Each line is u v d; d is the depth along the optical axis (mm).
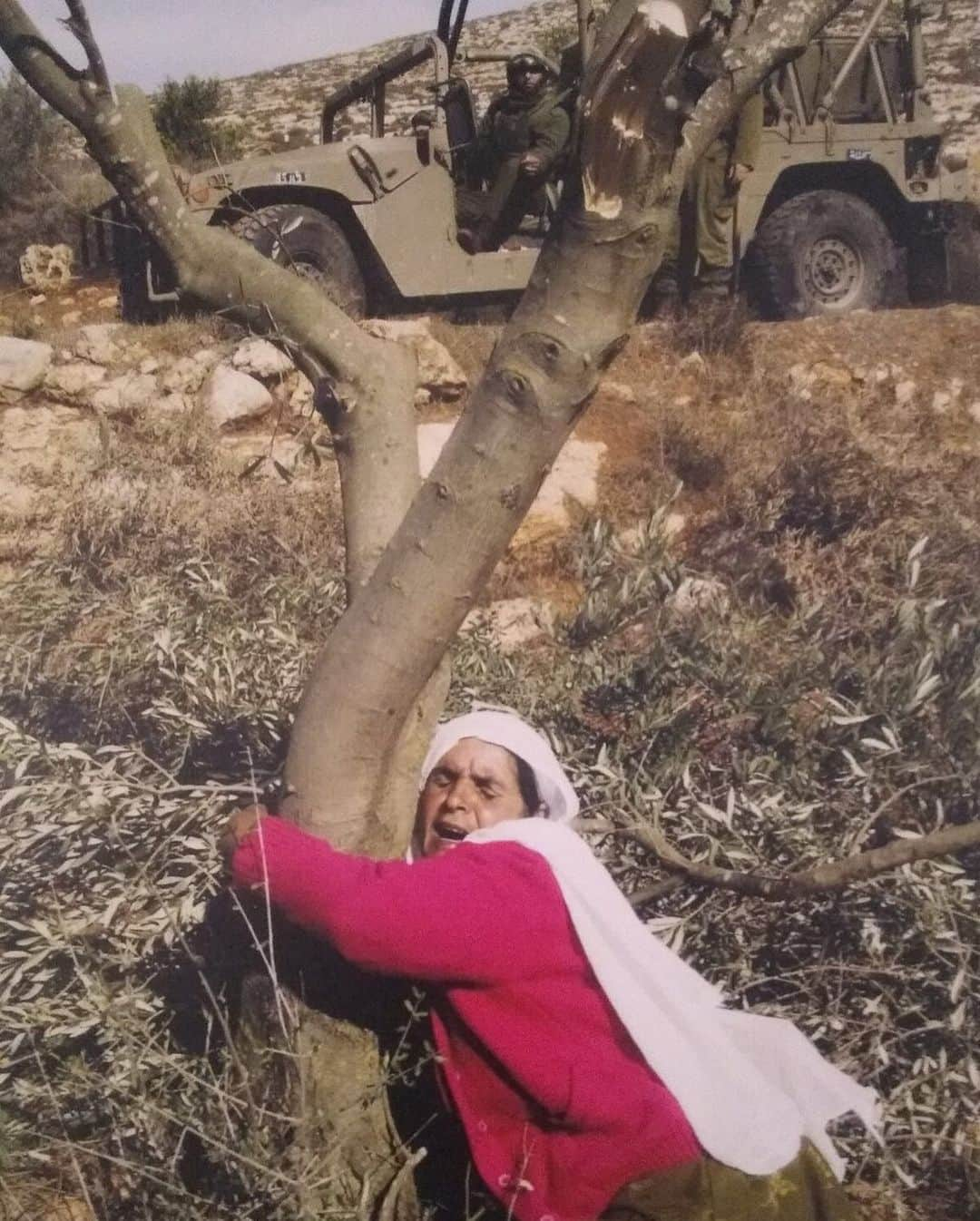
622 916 2449
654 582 4484
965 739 3619
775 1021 2650
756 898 3248
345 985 2496
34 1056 2887
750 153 8516
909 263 10703
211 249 2699
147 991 2877
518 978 2340
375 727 2451
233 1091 2564
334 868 2316
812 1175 2416
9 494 6250
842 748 3572
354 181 8578
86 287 12273
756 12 2271
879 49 10453
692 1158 2297
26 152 13953
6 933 3053
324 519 6039
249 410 6883
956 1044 3139
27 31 2592
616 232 2199
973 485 6883
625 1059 2373
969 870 3479
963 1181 3158
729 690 3936
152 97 18141
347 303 8617
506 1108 2369
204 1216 2506
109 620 4602
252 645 3982
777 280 9812
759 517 6645
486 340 8086
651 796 3373
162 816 3188
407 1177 2477
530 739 2699
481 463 2311
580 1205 2277
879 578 6000
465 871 2348
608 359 2287
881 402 7746
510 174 8516
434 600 2377
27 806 3164
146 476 6133
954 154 15508
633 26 2092
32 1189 2895
